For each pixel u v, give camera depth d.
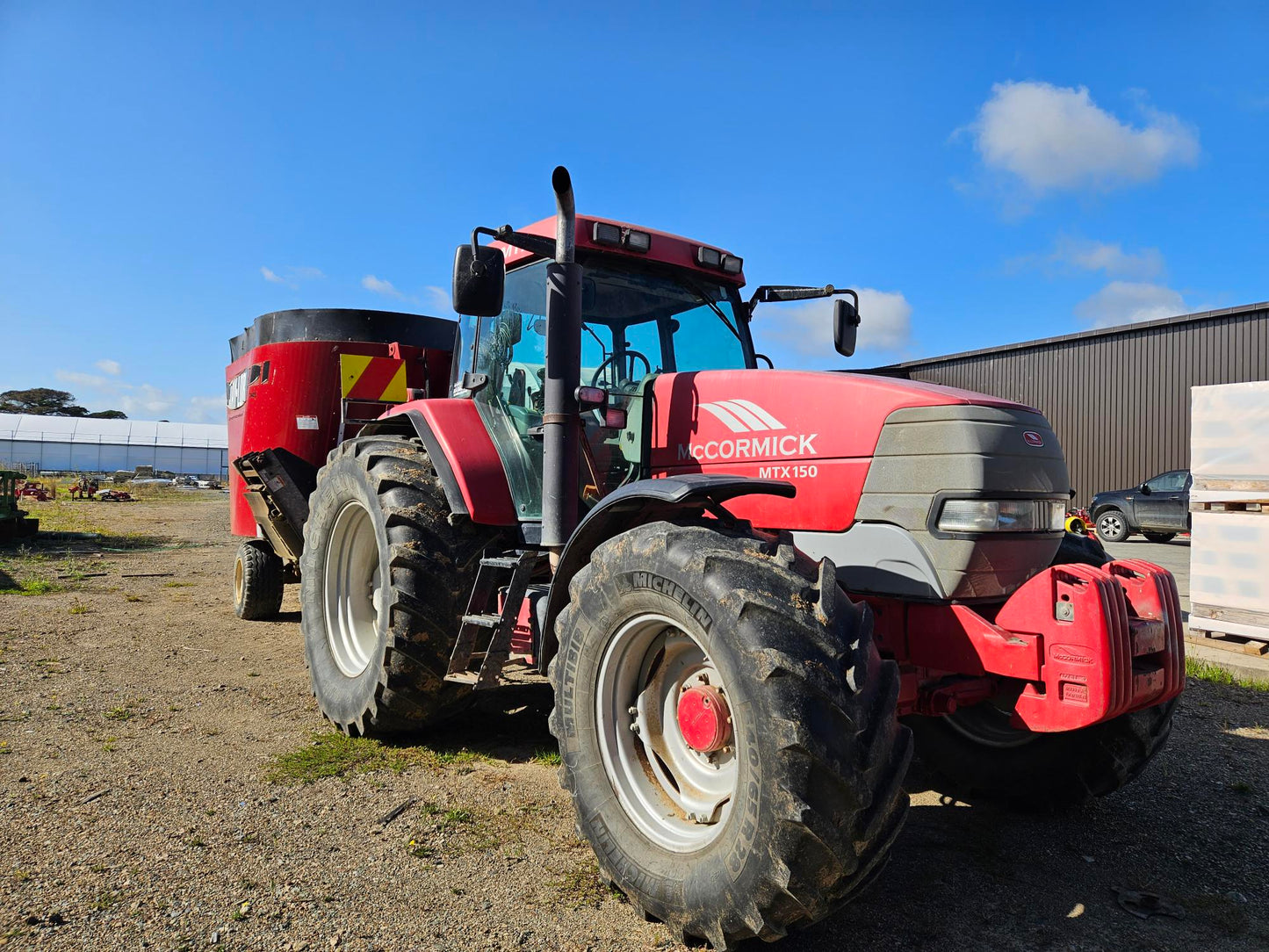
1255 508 6.59
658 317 3.98
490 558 3.67
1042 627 2.51
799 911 2.06
